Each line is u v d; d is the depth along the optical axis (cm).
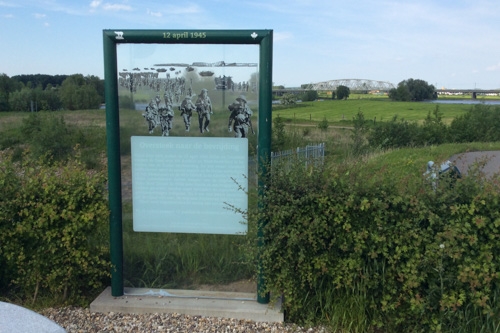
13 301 457
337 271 384
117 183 427
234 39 396
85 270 432
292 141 1842
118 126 423
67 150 1745
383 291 377
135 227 438
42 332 252
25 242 433
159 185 430
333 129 2802
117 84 418
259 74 400
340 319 396
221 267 469
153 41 407
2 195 420
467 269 347
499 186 365
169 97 419
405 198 366
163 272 468
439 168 402
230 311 415
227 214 428
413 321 383
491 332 363
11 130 2352
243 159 418
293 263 389
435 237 360
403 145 2092
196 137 420
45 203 421
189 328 401
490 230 354
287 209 379
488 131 2167
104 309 430
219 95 413
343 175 393
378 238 364
